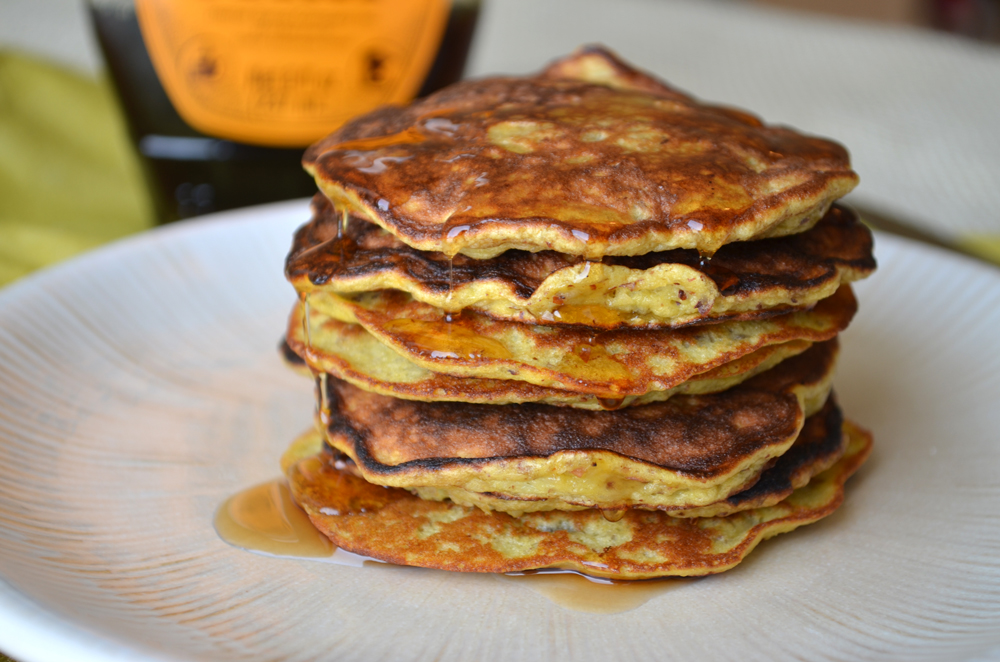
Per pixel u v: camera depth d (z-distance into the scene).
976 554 0.22
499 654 0.20
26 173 0.36
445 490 0.23
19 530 0.22
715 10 0.59
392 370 0.22
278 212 0.31
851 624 0.21
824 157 0.22
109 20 0.31
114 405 0.26
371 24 0.32
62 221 0.35
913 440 0.26
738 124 0.23
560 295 0.21
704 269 0.21
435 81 0.33
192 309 0.29
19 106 0.38
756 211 0.21
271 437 0.26
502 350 0.21
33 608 0.19
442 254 0.21
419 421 0.22
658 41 0.52
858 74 0.50
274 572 0.22
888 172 0.40
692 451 0.22
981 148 0.42
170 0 0.31
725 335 0.22
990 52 0.54
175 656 0.19
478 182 0.21
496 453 0.22
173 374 0.28
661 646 0.20
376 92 0.33
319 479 0.24
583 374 0.21
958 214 0.38
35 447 0.25
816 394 0.23
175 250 0.30
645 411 0.22
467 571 0.22
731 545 0.22
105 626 0.19
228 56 0.32
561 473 0.22
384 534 0.23
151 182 0.34
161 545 0.23
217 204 0.34
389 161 0.22
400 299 0.22
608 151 0.21
